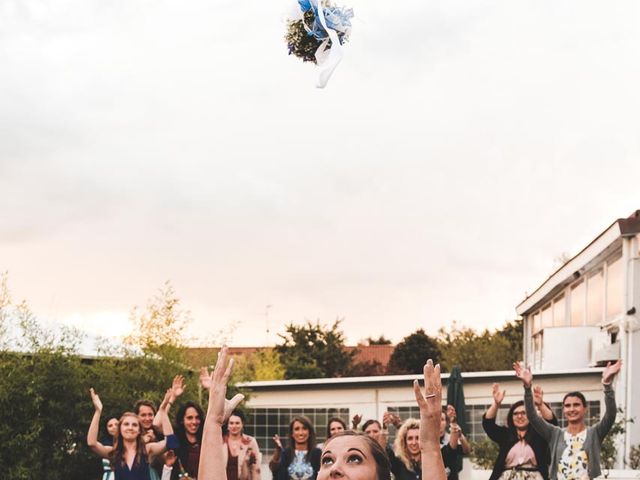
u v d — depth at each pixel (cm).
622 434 1773
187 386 1582
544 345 2141
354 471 249
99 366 1480
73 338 1432
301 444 1079
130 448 982
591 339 2050
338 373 4447
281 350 4428
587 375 1914
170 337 1593
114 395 1475
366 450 252
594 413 1906
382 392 2031
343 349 4478
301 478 1062
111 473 1000
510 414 908
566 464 823
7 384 1348
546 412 903
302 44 504
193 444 992
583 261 2134
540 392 905
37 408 1369
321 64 489
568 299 2428
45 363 1388
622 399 1798
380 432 1038
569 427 834
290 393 2078
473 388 1981
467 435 1972
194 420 991
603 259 2064
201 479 298
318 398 2061
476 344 4406
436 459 274
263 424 2084
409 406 2014
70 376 1405
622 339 1828
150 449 986
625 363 1805
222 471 299
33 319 1404
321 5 496
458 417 1770
